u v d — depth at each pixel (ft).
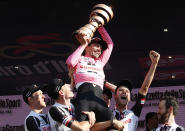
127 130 41.22
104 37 42.57
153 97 73.10
